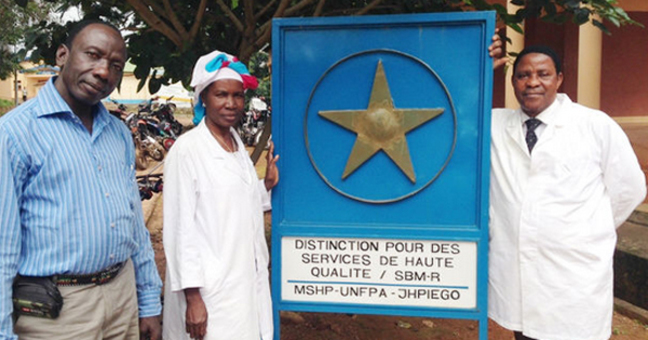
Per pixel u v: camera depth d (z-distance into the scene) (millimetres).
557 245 2312
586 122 2377
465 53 2316
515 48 8531
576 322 2326
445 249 2379
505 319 2445
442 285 2393
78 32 1845
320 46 2398
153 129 11242
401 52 2346
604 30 2689
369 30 2365
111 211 1890
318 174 2443
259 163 9625
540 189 2346
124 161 2055
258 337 2287
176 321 2318
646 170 6824
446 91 2330
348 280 2445
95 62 1828
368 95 2393
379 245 2418
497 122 2537
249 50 3527
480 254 2346
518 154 2418
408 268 2408
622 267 4031
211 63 2168
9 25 8484
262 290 2359
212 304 2154
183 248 2125
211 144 2209
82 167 1819
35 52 3266
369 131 2385
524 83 2354
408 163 2371
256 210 2328
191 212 2145
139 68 3211
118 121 2100
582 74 8547
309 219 2467
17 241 1712
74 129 1844
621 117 11391
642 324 3754
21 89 29078
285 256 2471
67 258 1800
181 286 2117
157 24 3246
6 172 1663
